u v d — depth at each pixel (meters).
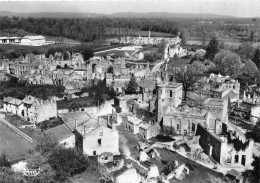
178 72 180.75
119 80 171.75
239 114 146.38
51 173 85.56
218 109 120.69
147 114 127.62
